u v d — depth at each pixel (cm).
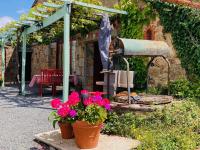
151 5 845
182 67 775
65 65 794
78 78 1233
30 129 605
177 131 505
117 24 982
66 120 476
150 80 845
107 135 530
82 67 1255
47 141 493
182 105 613
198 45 741
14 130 598
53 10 918
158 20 827
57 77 1149
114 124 550
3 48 1603
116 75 709
